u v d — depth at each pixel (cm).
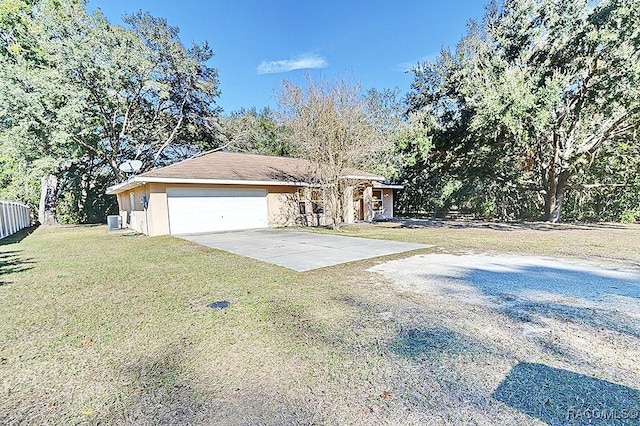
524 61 1198
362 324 320
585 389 209
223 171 1357
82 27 1472
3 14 1445
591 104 1159
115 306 394
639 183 1404
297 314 351
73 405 207
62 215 2106
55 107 1462
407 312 350
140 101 1811
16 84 1354
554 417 183
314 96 1200
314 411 194
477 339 282
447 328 307
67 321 347
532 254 681
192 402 205
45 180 1867
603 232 1070
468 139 1304
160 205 1168
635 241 847
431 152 1509
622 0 944
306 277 514
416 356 255
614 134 1228
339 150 1223
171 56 1758
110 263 668
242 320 338
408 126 1636
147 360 261
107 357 267
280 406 199
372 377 228
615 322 314
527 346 268
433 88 1423
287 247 839
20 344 294
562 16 1128
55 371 247
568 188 1538
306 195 1546
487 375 227
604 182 1562
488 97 1055
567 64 1163
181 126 2066
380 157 1817
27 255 791
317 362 250
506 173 1557
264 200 1427
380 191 1866
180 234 1188
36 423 191
